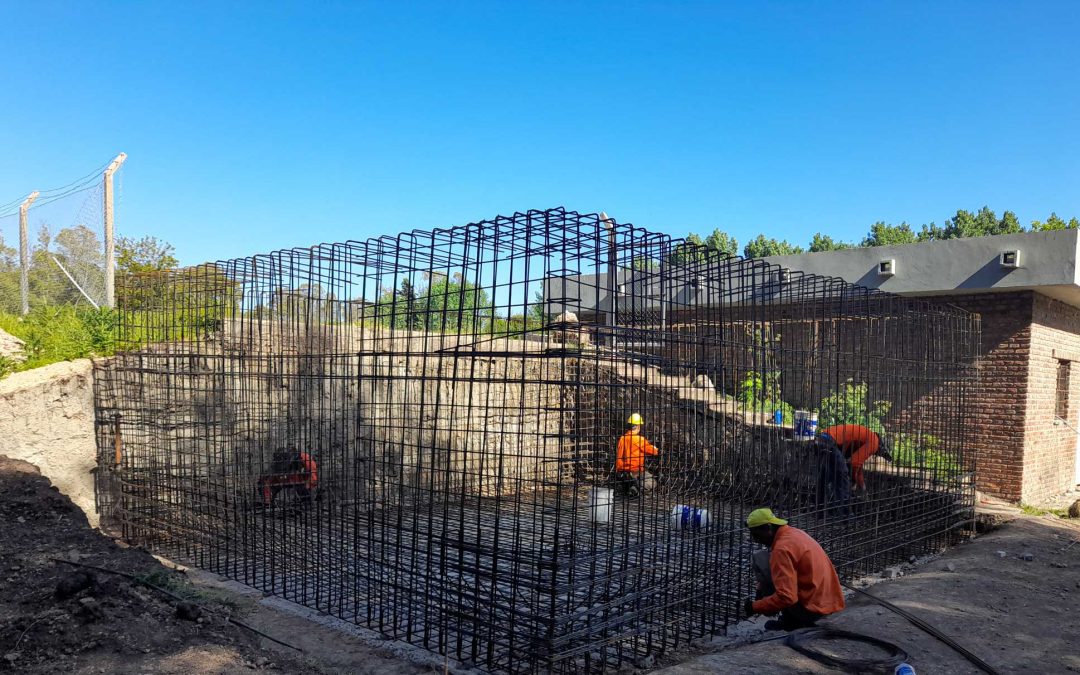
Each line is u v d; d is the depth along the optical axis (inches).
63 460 350.6
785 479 292.5
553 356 200.4
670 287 249.3
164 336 366.9
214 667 177.6
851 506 308.3
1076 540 376.2
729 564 251.4
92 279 569.6
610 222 213.6
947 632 242.1
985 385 485.4
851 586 299.4
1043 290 468.8
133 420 352.5
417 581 221.1
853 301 394.6
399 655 213.9
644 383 237.3
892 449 373.1
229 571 302.7
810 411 299.7
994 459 480.4
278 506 307.9
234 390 338.6
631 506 255.1
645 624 223.9
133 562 262.2
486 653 215.5
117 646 179.3
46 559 247.0
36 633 178.7
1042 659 222.2
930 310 394.6
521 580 202.5
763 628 254.2
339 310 320.8
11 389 337.7
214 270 340.5
